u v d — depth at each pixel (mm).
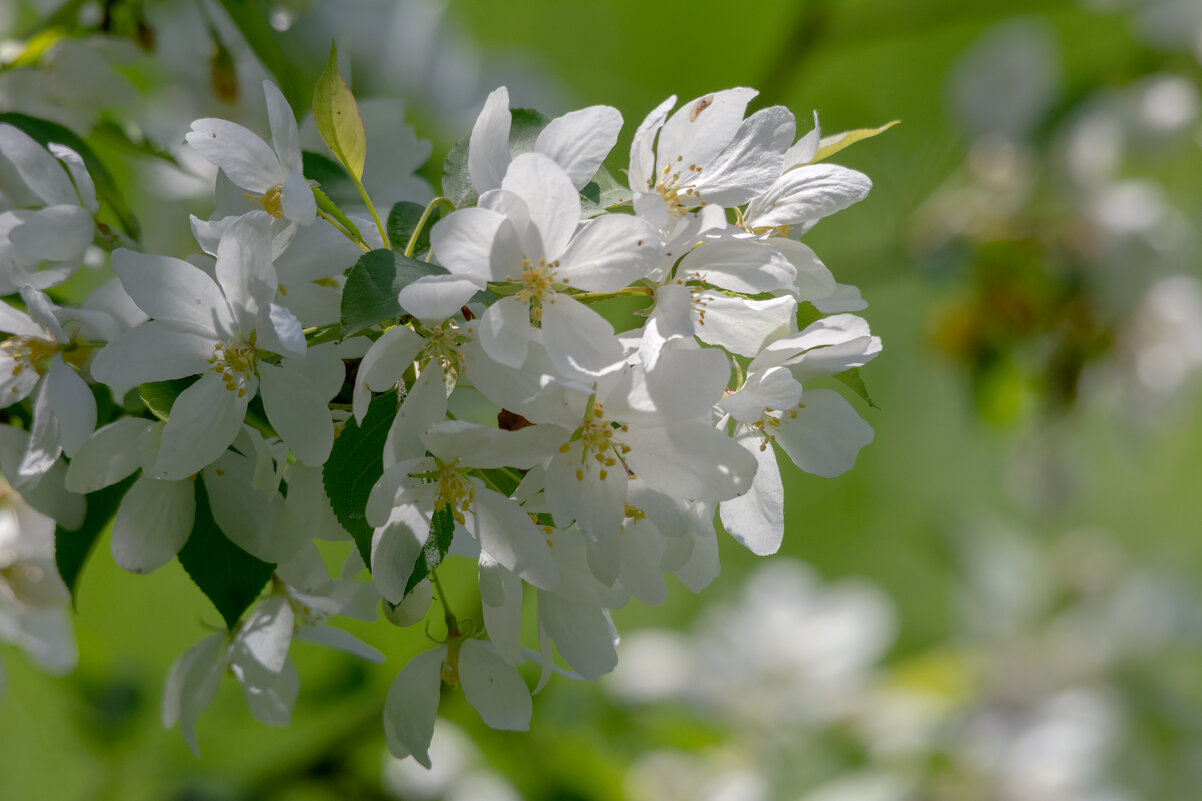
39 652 795
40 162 744
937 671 1352
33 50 802
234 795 969
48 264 746
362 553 704
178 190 853
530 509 714
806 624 1359
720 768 1221
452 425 696
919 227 1236
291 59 840
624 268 698
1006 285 1165
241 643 740
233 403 710
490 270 695
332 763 978
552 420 700
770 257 707
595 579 720
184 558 728
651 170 726
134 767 1022
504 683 731
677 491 710
